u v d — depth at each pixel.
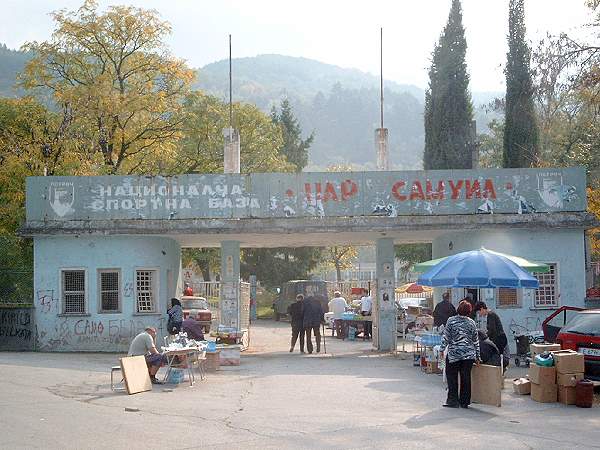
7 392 15.25
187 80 40.91
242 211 24.69
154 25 39.62
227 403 14.54
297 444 10.65
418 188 24.80
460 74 47.41
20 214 31.92
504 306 24.44
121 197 24.61
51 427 11.67
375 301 27.23
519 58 37.06
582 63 22.83
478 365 14.62
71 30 38.28
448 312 21.08
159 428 11.77
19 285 26.00
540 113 24.42
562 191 24.84
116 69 39.34
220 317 26.62
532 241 24.88
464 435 11.40
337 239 27.73
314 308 26.02
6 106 35.19
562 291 24.73
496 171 24.83
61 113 37.06
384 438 11.12
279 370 20.41
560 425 12.50
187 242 28.16
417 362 21.38
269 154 51.41
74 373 18.56
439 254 27.81
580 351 16.19
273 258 58.44
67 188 24.62
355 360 23.28
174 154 41.59
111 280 24.89
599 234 31.97
